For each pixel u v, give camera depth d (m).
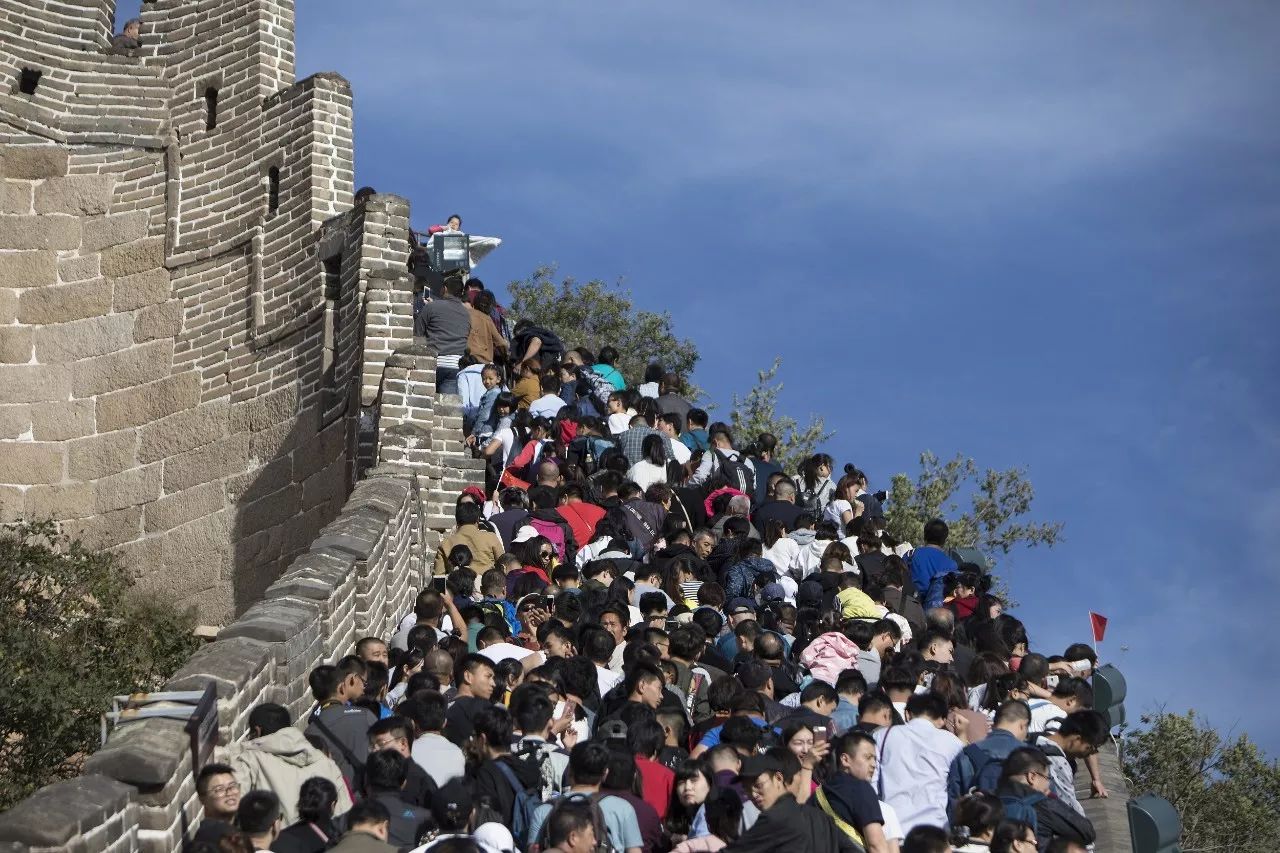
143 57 25.80
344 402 21.34
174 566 23.66
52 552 22.33
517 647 13.31
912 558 18.62
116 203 25.34
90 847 8.55
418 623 13.98
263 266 23.70
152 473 24.19
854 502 21.39
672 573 16.62
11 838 8.22
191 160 25.09
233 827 9.22
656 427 21.78
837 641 14.41
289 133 23.84
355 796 10.84
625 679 12.09
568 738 11.66
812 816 9.73
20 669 19.55
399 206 21.89
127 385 24.66
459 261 27.55
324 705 11.35
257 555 22.73
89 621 21.22
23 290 25.25
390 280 20.69
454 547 16.34
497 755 10.71
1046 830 10.80
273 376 23.20
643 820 10.19
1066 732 12.45
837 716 12.45
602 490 19.11
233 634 12.29
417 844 9.98
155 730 9.66
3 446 24.73
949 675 12.48
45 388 25.02
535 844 10.00
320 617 13.73
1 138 25.34
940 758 11.38
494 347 23.91
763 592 16.66
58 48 25.70
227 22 25.12
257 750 10.22
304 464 22.23
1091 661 15.98
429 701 10.83
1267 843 35.88
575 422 21.31
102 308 25.08
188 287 24.56
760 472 21.27
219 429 23.59
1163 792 36.31
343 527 15.70
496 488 20.08
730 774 10.51
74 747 19.44
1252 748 36.75
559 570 15.67
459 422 19.75
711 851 10.05
